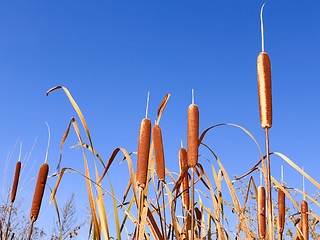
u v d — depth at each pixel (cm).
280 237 124
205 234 133
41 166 104
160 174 109
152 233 114
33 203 101
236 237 129
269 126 97
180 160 126
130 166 108
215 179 135
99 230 108
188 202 124
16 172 130
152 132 110
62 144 118
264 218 123
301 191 125
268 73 100
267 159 96
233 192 124
